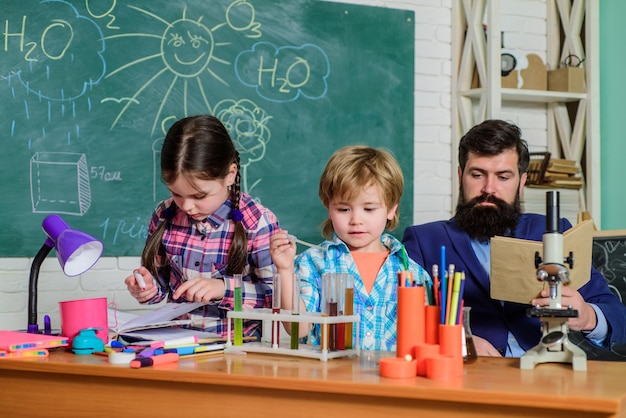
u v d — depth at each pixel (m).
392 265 1.91
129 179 3.18
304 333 1.73
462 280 1.44
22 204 3.02
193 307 1.80
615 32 3.78
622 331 1.91
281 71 3.44
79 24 3.11
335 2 3.54
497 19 3.55
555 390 1.24
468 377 1.37
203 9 3.31
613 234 2.84
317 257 1.90
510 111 3.87
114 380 1.48
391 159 1.92
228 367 1.46
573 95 3.75
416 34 3.71
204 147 1.86
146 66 3.21
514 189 2.21
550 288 1.50
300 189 3.45
